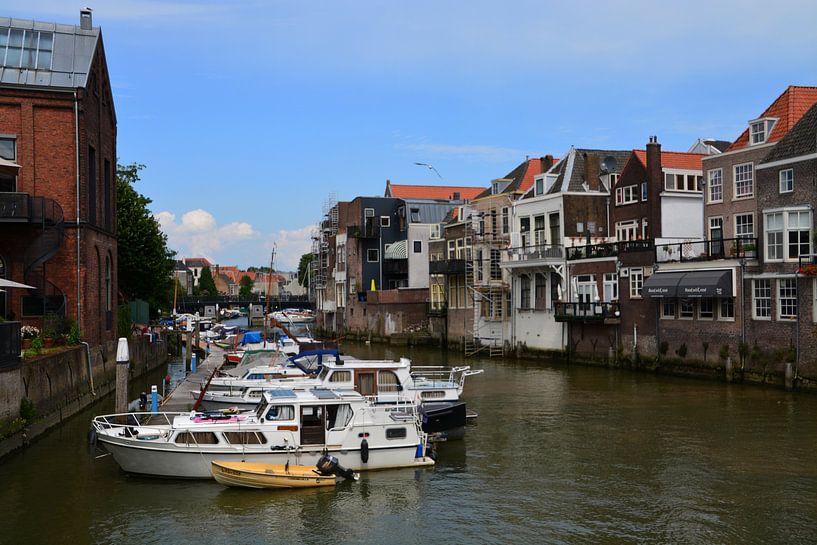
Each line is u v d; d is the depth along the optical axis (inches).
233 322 4399.6
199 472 775.1
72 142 1234.6
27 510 692.1
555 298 1931.6
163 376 1701.5
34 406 927.0
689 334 1499.8
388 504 713.0
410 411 941.2
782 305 1299.2
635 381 1466.5
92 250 1278.3
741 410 1114.1
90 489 749.3
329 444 797.9
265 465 762.8
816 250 1236.5
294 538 635.5
